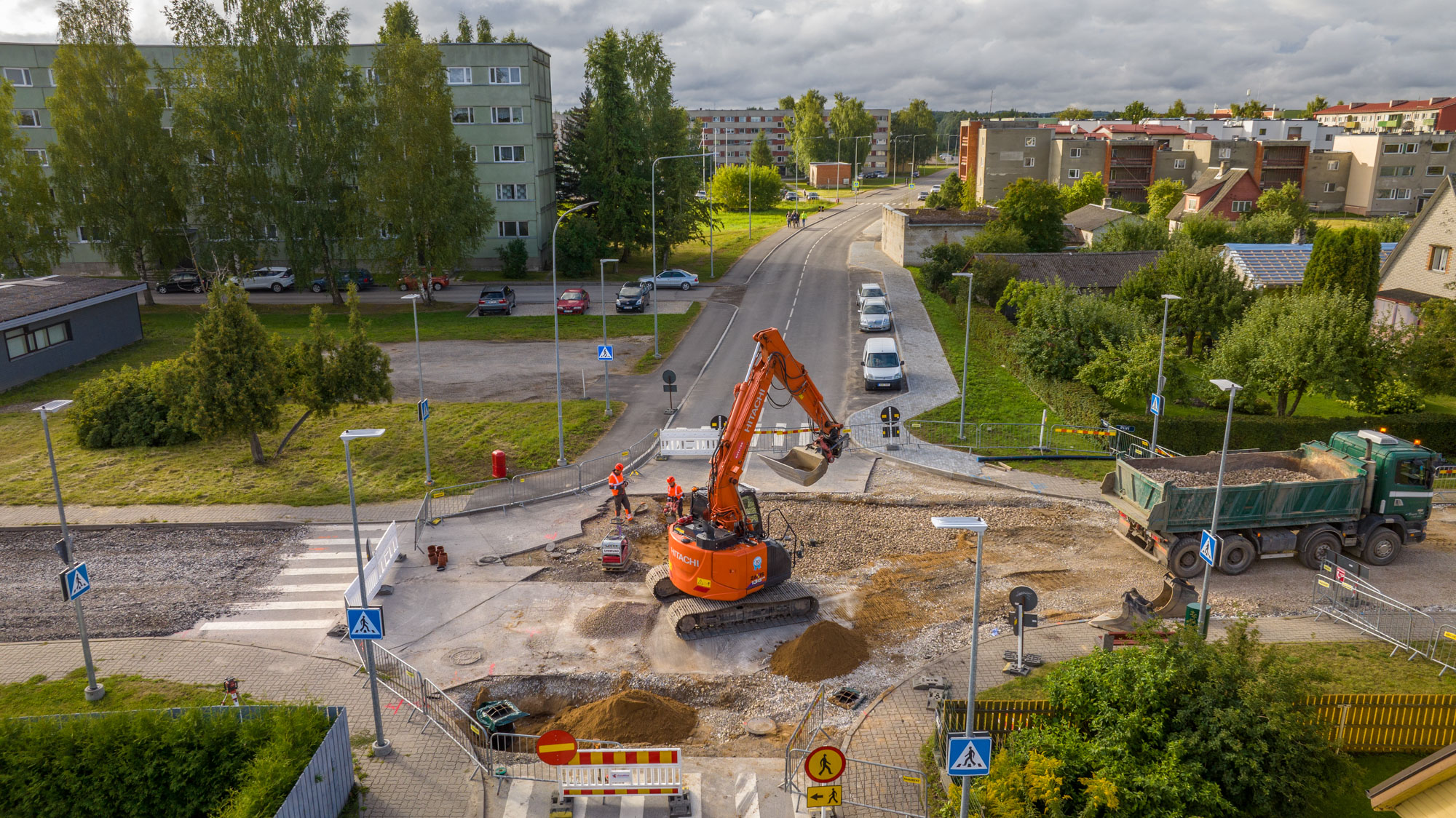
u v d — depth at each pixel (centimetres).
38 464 3102
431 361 4503
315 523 2642
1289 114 18388
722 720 1728
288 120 5441
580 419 3562
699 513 2147
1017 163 10506
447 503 2767
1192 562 2256
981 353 4516
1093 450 3191
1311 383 3134
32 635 2003
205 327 2831
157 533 2567
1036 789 1300
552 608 2138
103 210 5338
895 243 7350
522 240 6875
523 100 6650
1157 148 10662
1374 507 2303
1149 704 1384
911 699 1755
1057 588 2220
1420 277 4556
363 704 1752
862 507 2741
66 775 1372
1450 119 13338
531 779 1522
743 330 5103
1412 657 1869
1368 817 1403
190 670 1866
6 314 3991
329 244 5625
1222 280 4044
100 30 5172
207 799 1377
